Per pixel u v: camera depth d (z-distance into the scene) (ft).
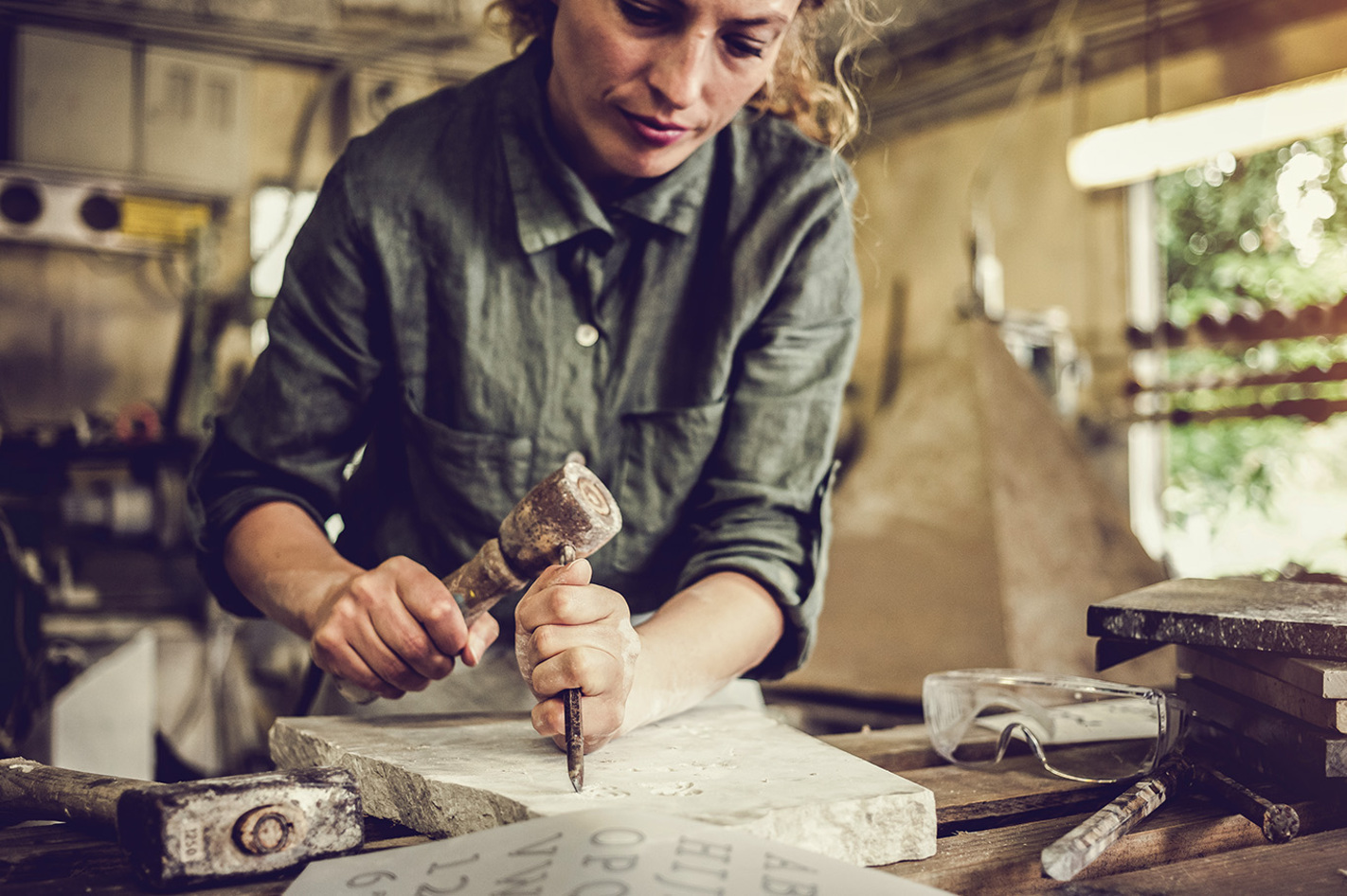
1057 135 18.61
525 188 3.76
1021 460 11.41
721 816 2.27
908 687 10.57
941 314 20.49
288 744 3.29
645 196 3.77
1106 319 17.99
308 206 20.63
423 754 2.91
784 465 3.80
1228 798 2.77
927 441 11.87
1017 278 19.26
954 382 11.96
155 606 15.17
